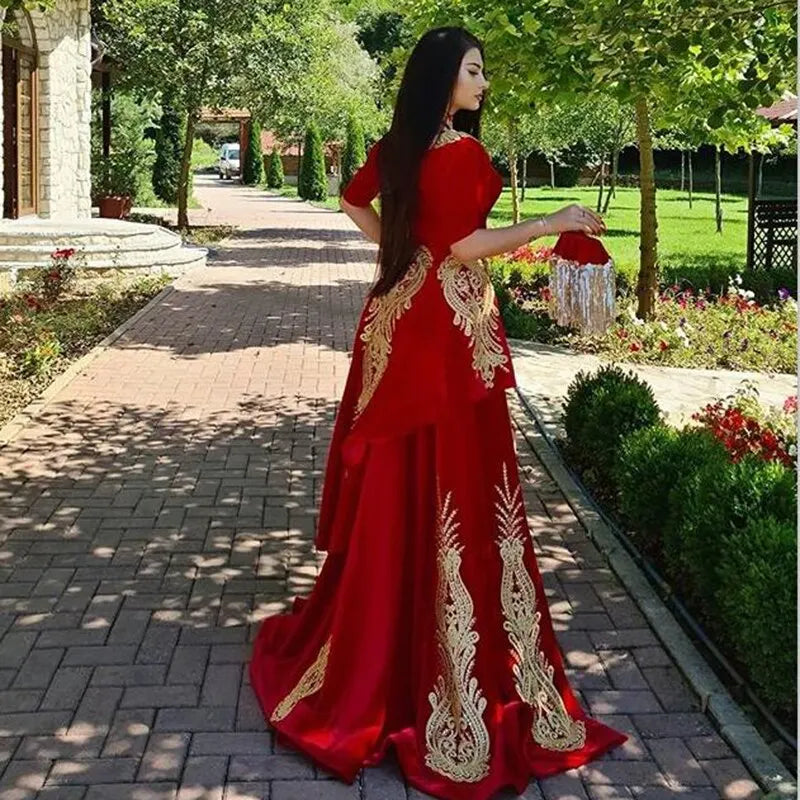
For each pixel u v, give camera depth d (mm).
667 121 10898
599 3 5480
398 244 3039
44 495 5609
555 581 4602
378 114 38625
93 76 23469
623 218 29297
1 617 4121
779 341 10359
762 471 4184
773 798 2955
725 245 21734
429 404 3008
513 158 17375
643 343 10117
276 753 3186
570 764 3150
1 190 14586
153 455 6402
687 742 3320
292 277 15750
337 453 3404
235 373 8836
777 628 3289
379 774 3072
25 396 7809
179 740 3254
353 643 3197
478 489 3107
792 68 5828
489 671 3119
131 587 4441
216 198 37688
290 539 5051
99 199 23109
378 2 13359
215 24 20781
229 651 3865
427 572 3152
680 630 4047
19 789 2996
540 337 10508
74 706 3453
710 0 5277
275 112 22312
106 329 10711
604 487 5863
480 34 7172
